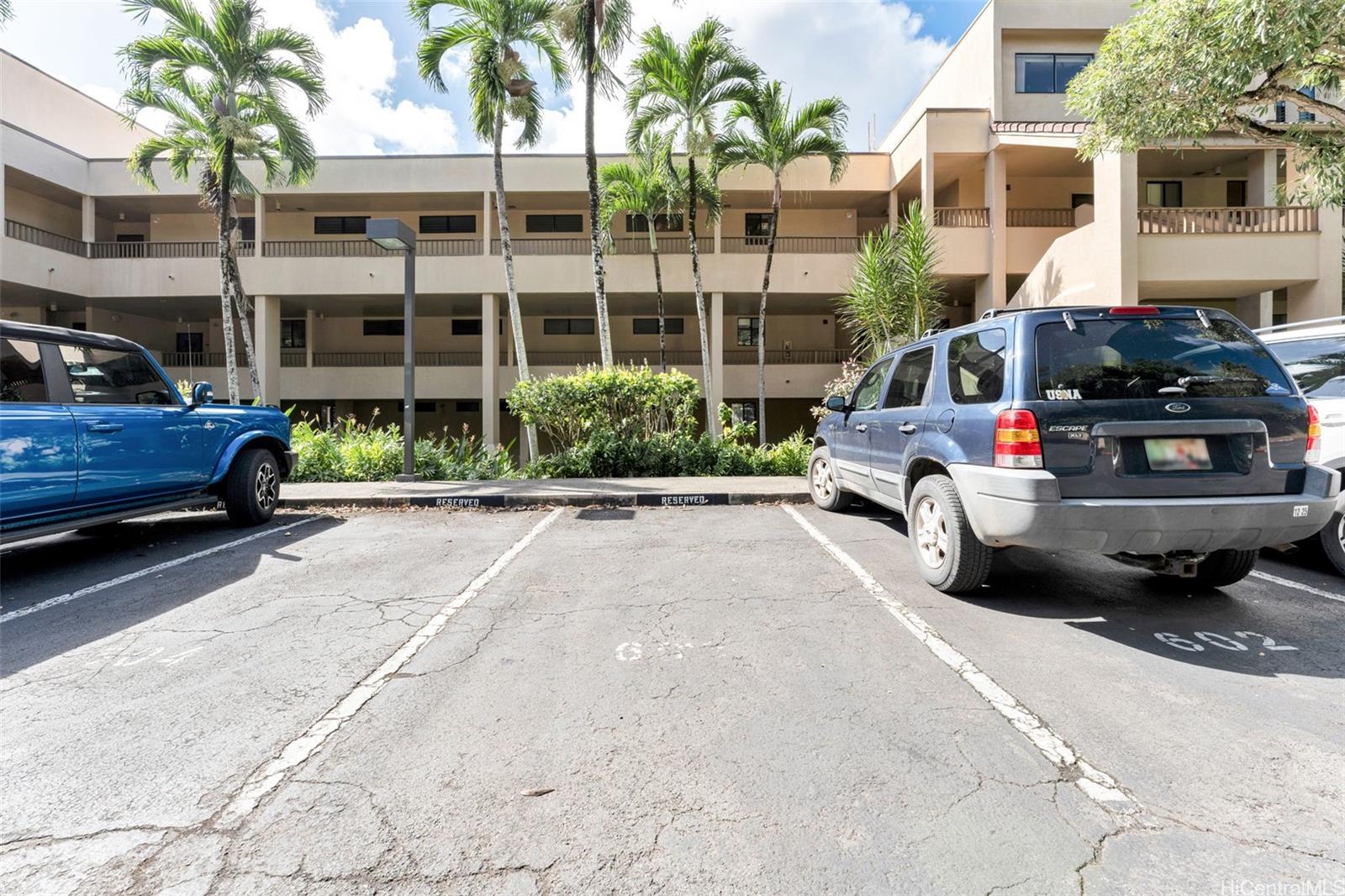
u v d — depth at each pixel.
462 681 3.10
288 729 2.65
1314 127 8.85
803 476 10.36
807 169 21.23
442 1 13.02
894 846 1.92
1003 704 2.81
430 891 1.76
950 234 18.50
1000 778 2.26
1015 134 17.14
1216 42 6.48
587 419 10.72
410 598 4.40
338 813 2.10
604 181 18.70
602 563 5.28
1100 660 3.29
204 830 2.03
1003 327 3.96
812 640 3.57
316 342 25.81
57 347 5.05
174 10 13.00
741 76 15.34
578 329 25.62
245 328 17.27
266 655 3.43
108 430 5.25
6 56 20.59
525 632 3.74
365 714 2.77
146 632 3.77
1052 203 20.81
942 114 18.41
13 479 4.55
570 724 2.68
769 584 4.64
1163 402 3.57
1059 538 3.51
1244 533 3.52
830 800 2.15
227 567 5.22
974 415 3.96
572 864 1.86
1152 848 1.90
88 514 5.13
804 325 25.41
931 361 4.88
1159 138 8.02
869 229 24.84
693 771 2.32
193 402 6.23
